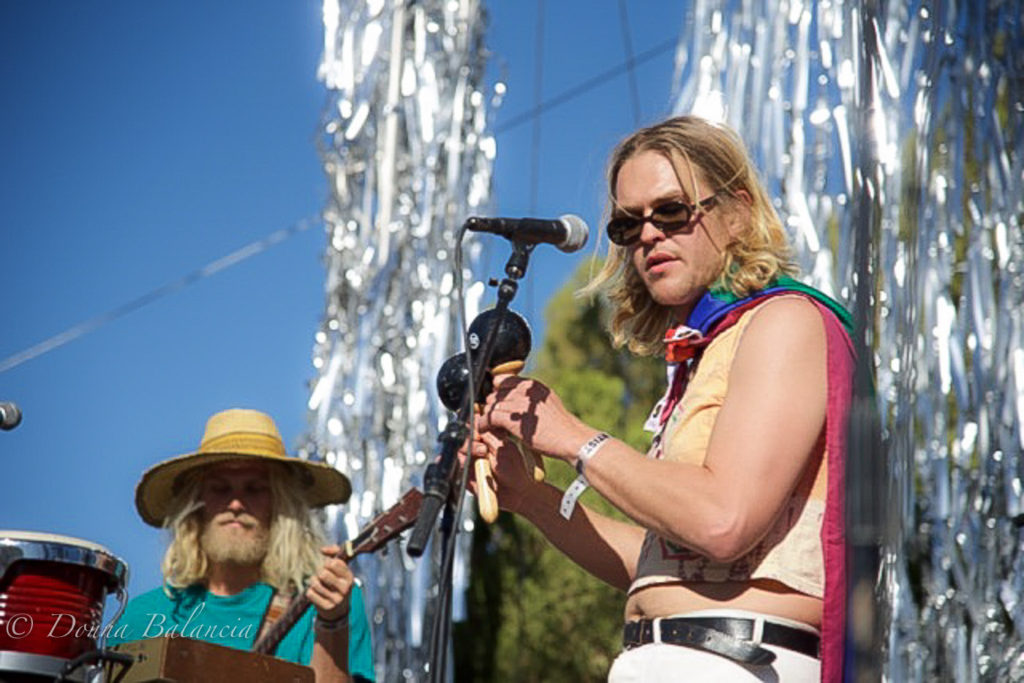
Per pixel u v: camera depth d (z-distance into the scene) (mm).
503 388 4785
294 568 7457
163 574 7484
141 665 4906
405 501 7047
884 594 3775
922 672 6145
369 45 9750
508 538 10117
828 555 4391
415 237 9484
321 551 7195
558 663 9945
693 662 4406
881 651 3672
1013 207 6219
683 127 4926
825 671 4332
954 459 6336
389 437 9203
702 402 4652
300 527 7605
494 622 9938
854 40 7699
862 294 3645
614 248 5246
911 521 5320
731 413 4438
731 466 4344
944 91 6176
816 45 8062
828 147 7863
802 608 4414
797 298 4617
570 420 4645
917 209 5371
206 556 7504
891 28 6836
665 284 4820
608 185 5090
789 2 8156
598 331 11734
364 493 9117
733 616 4410
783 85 8086
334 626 6906
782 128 7992
